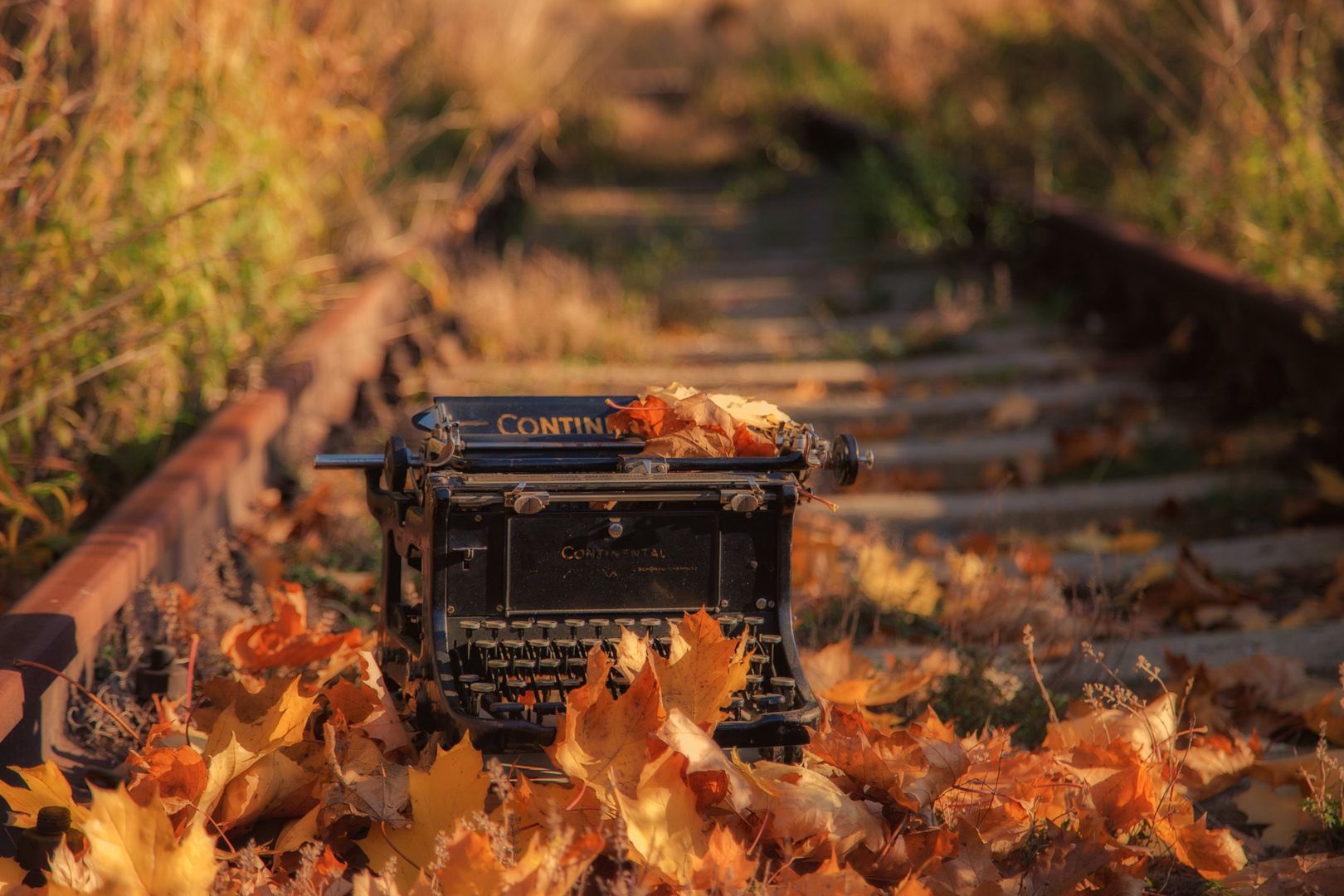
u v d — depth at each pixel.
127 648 2.78
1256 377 5.66
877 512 4.93
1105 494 5.03
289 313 5.61
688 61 20.36
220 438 3.85
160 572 3.08
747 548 2.36
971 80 12.59
